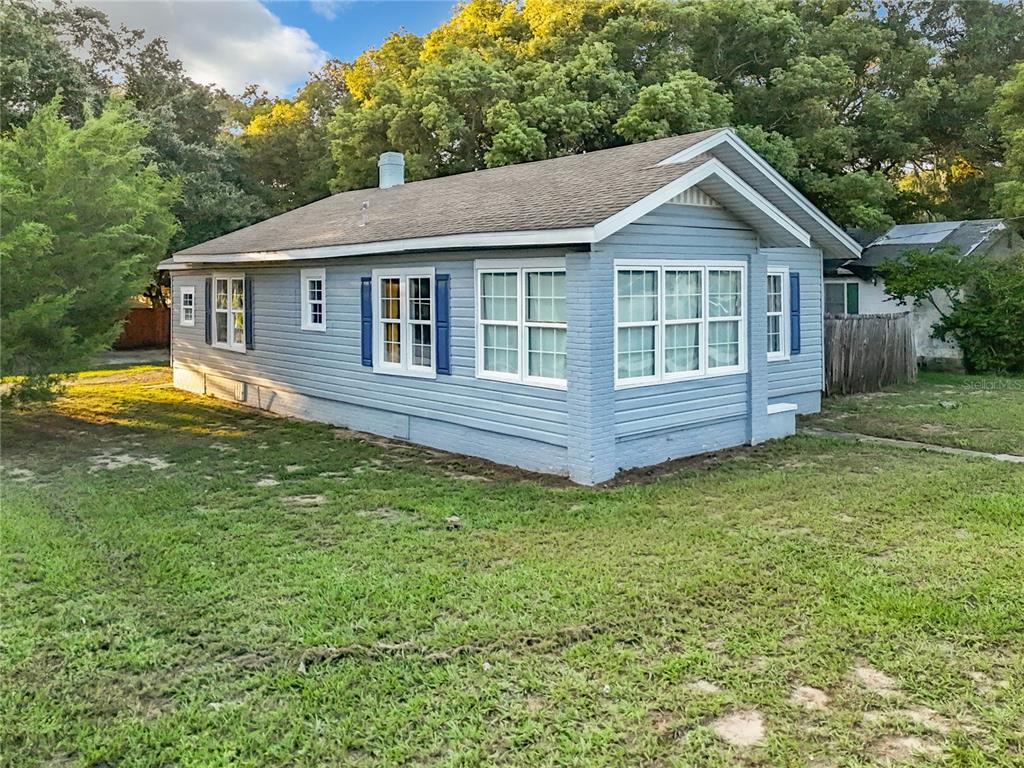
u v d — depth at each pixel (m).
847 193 21.78
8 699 4.09
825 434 11.75
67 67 21.94
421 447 11.03
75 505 7.87
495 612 5.09
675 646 4.59
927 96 24.42
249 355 15.15
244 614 5.11
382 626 4.88
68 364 11.95
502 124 21.09
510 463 9.73
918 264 19.25
